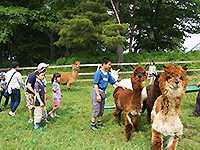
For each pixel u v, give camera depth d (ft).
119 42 47.60
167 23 80.59
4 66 85.51
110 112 22.47
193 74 49.57
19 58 83.15
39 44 80.48
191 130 16.89
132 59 61.00
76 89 39.45
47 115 20.83
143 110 20.94
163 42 80.53
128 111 14.67
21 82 22.08
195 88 25.16
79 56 66.80
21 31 79.97
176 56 58.54
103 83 16.90
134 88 14.10
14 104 21.83
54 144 14.30
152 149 11.68
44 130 17.35
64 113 22.21
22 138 15.74
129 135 14.67
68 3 60.64
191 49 65.92
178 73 10.48
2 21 61.00
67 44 55.57
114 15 60.80
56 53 85.81
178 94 10.66
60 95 20.45
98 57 65.10
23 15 63.05
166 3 74.54
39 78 17.46
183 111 22.30
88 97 31.22
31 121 19.34
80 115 21.24
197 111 20.76
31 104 18.94
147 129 17.21
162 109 11.32
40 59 84.99
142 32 89.04
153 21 78.02
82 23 47.19
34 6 73.05
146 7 77.00
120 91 17.29
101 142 14.73
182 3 71.31
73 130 17.26
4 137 16.03
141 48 85.92
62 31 51.49
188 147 13.74
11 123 19.04
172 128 11.09
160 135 11.63
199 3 64.95
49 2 69.72
